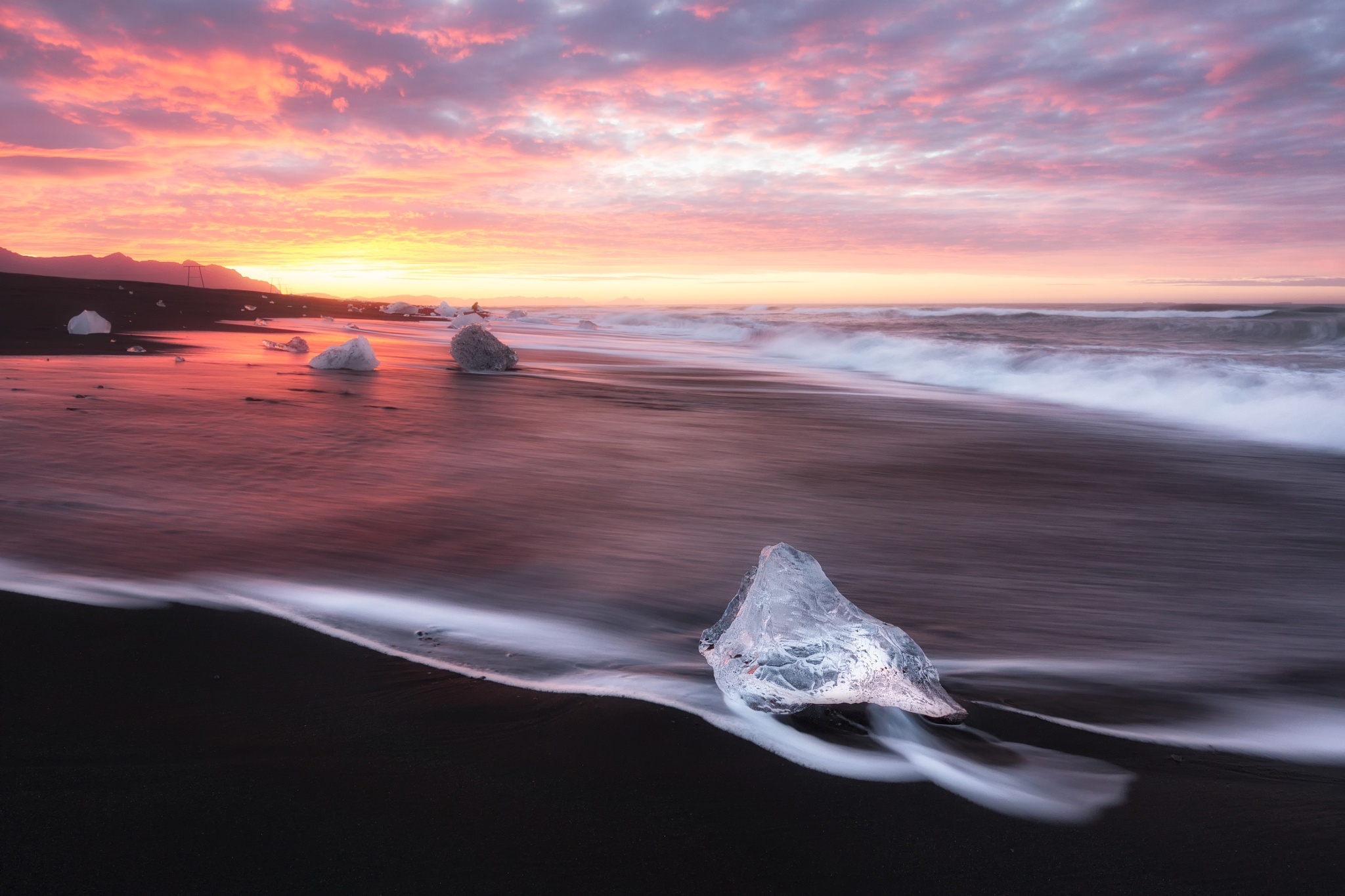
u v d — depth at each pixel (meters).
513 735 2.29
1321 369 12.66
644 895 1.62
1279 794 2.18
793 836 1.87
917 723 2.50
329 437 6.92
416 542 4.26
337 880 1.60
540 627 3.19
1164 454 8.20
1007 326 27.84
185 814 1.82
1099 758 2.37
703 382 13.81
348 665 2.73
